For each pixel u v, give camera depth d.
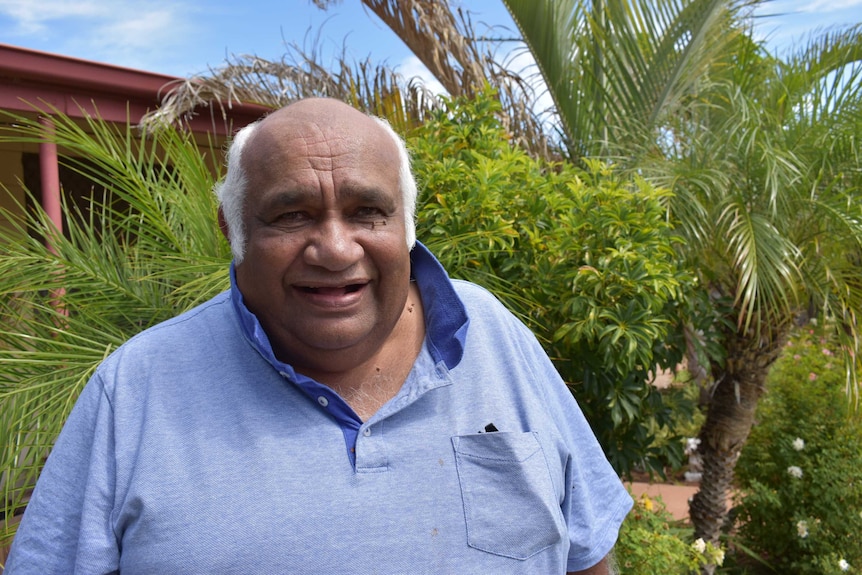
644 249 2.66
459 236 2.45
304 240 0.97
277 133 0.97
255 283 1.01
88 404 1.00
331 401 0.98
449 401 1.06
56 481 0.98
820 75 4.25
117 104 4.10
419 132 3.42
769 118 3.82
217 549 0.91
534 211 2.71
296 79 4.21
